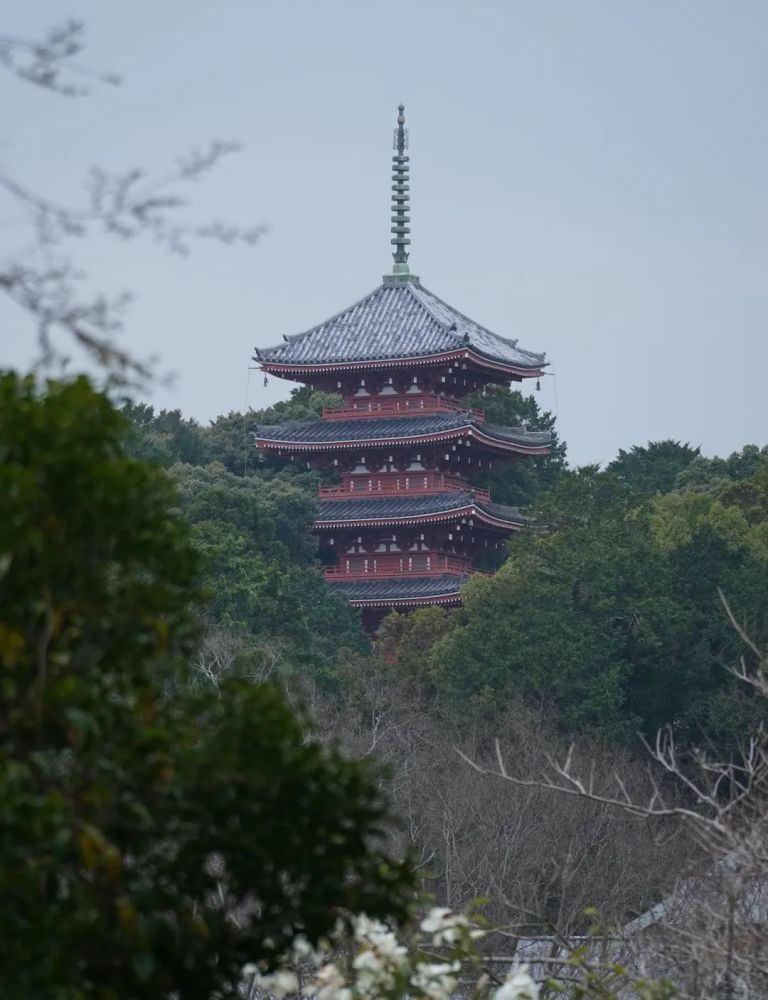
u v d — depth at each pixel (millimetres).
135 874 28828
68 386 28062
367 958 37344
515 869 124938
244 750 28734
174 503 29531
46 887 28656
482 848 130125
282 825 29453
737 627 49688
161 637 28953
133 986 28875
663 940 48312
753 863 42312
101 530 27703
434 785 156375
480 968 43938
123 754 28281
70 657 28766
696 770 164750
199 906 31594
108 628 29094
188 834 29266
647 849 121875
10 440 26984
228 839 29172
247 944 30266
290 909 30297
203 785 28594
